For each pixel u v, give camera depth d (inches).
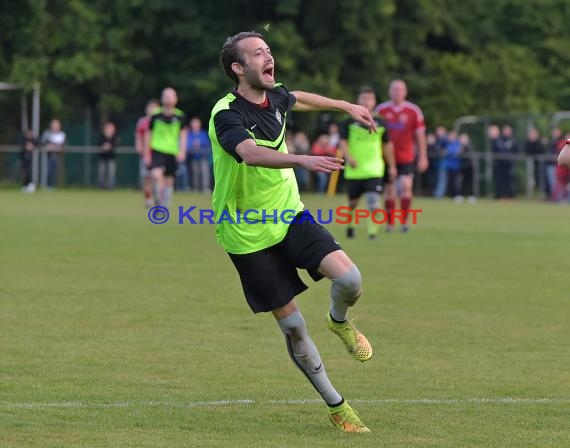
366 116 765.3
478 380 860.6
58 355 932.0
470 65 4589.1
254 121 713.0
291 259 711.1
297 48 4308.6
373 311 1185.4
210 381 845.2
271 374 872.3
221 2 4446.4
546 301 1266.0
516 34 4963.1
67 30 4306.1
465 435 695.1
